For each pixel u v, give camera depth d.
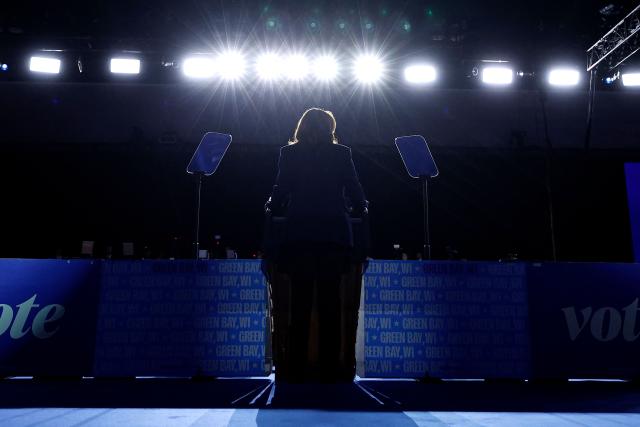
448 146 12.05
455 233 12.94
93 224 12.70
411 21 9.95
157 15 9.81
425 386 2.45
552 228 11.59
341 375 2.49
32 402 1.96
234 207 12.80
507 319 2.65
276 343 2.48
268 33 10.17
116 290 2.66
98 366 2.59
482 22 9.90
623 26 9.42
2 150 11.70
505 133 12.14
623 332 2.65
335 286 2.26
